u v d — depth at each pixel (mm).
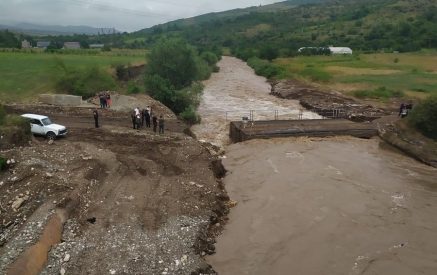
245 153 35188
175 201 23562
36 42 176750
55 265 17250
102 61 82062
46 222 19219
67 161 27188
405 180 29625
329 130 40406
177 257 18609
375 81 74750
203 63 85125
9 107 42562
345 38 161875
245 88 77750
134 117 37188
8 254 16797
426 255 19781
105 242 19141
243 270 18750
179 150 31891
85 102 48375
